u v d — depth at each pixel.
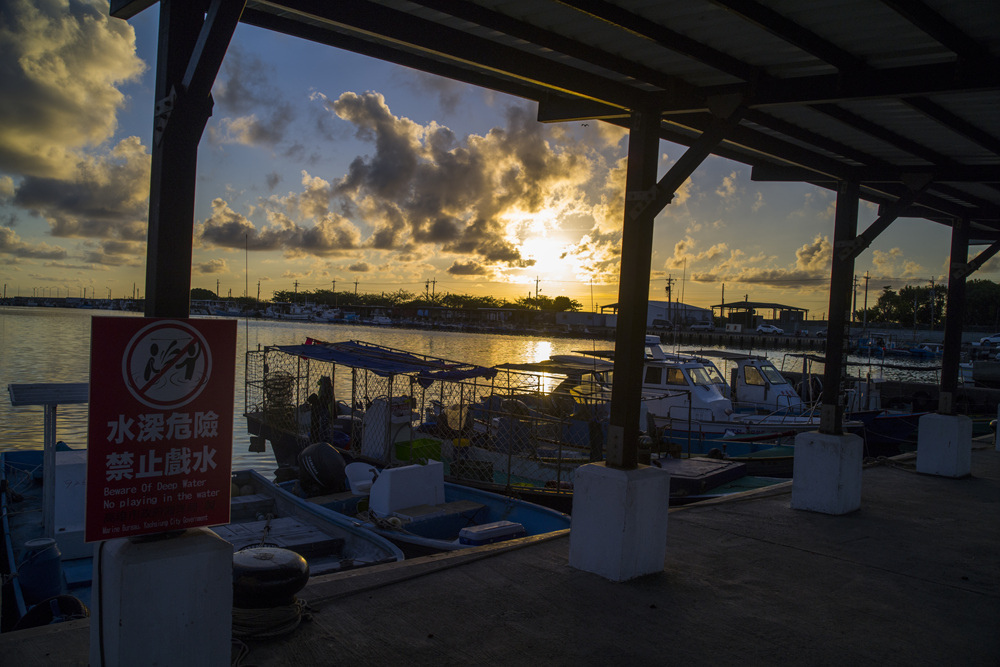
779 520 6.89
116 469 2.84
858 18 4.08
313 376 15.96
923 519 7.12
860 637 4.20
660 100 5.20
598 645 3.89
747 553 5.75
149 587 2.87
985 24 4.07
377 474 9.85
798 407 16.72
